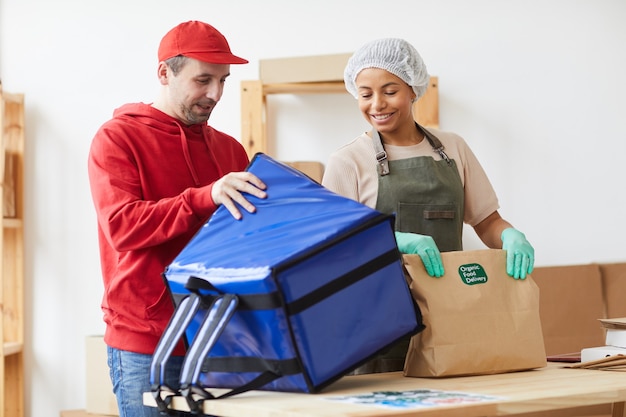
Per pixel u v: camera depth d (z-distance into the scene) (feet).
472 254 6.53
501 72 13.92
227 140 7.80
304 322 5.20
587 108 13.97
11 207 13.93
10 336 13.91
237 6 14.14
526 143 13.91
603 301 12.91
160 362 5.50
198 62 6.90
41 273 14.15
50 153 14.23
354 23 14.01
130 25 14.24
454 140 8.01
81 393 14.05
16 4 14.33
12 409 13.78
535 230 13.92
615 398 5.35
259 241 5.59
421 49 13.97
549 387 5.48
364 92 7.55
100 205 6.64
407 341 7.11
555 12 13.96
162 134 7.06
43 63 14.28
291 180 6.05
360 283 5.53
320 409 4.73
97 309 14.12
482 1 13.94
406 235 6.57
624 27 14.01
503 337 6.31
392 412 4.58
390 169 7.58
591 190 13.97
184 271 5.67
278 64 13.17
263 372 5.39
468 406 4.80
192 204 6.29
